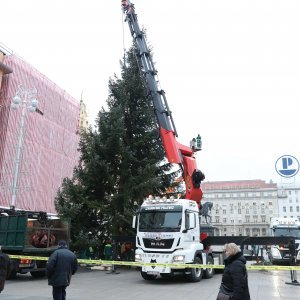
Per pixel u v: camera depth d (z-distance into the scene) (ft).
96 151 71.77
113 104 77.25
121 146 71.15
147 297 35.37
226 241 53.47
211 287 43.24
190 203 50.01
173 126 59.82
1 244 49.47
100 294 37.24
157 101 60.18
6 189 100.78
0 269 22.61
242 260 18.63
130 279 51.37
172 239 46.52
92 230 70.79
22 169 106.73
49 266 25.48
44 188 118.21
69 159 134.51
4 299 32.60
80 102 157.69
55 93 128.57
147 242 47.75
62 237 53.78
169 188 75.51
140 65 65.26
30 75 115.34
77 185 70.59
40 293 36.70
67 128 134.92
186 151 58.75
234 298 17.78
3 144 101.24
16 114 105.81
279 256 70.54
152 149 76.18
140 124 77.87
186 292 38.93
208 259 53.72
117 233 69.72
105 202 71.97
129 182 70.08
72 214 66.39
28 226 49.85
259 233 404.98
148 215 49.26
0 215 51.47
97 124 73.72
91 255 72.28
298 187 408.26
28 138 110.73
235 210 418.51
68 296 35.81
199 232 51.78
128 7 67.05
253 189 419.33
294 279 47.75
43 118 119.55
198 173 55.62
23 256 46.03
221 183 443.32
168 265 44.06
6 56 107.76
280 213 406.21
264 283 48.21
